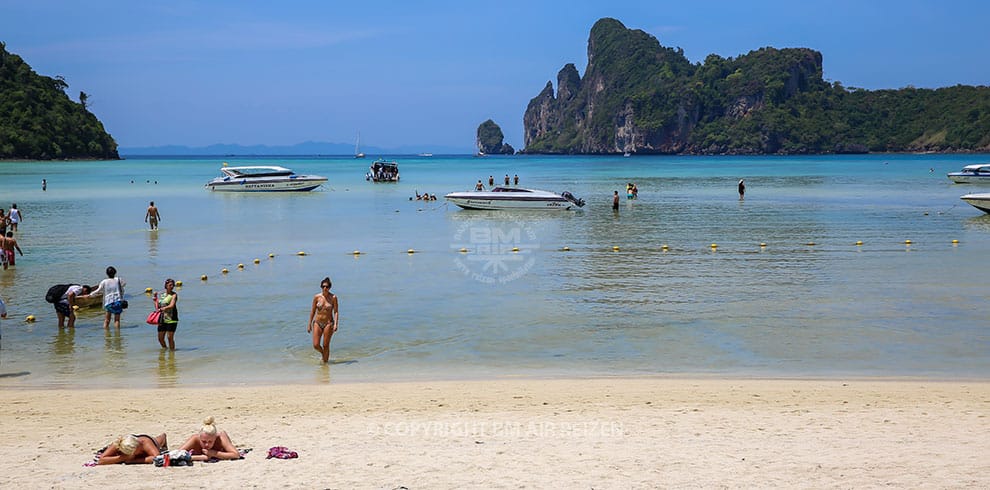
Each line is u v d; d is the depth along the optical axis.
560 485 7.96
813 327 16.44
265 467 8.62
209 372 13.42
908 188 70.06
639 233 34.94
